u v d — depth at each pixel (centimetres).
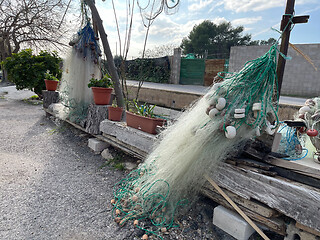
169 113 492
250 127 206
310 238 167
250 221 197
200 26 3566
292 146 230
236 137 211
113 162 359
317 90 1080
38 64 900
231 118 204
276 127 211
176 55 1459
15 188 276
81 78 479
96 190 281
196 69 1415
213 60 1349
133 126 338
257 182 190
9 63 911
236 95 208
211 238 207
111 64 462
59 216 229
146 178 254
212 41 3619
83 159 377
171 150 238
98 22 452
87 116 439
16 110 760
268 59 202
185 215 234
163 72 1527
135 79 1524
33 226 213
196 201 252
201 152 219
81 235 205
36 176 311
